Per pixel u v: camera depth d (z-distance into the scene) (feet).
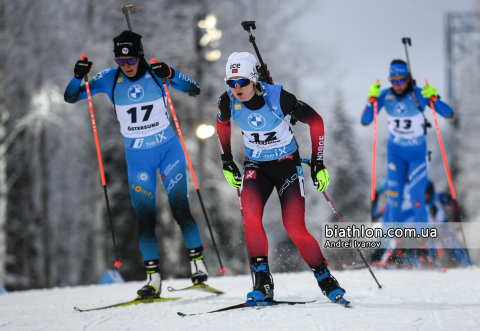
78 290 72.18
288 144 40.63
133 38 46.57
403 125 74.59
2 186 168.35
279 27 185.06
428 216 76.28
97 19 174.19
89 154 194.29
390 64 73.46
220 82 178.81
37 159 222.69
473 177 259.39
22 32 177.88
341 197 317.83
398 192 76.69
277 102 38.65
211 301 45.42
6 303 58.85
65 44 178.29
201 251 50.55
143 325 35.22
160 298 47.50
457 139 265.13
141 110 48.62
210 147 196.24
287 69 182.91
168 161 50.14
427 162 75.66
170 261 191.62
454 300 40.70
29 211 220.84
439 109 71.77
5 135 182.50
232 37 180.14
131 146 49.67
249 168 41.55
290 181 40.29
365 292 47.75
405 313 33.91
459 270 66.95
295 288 53.42
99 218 186.19
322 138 40.57
